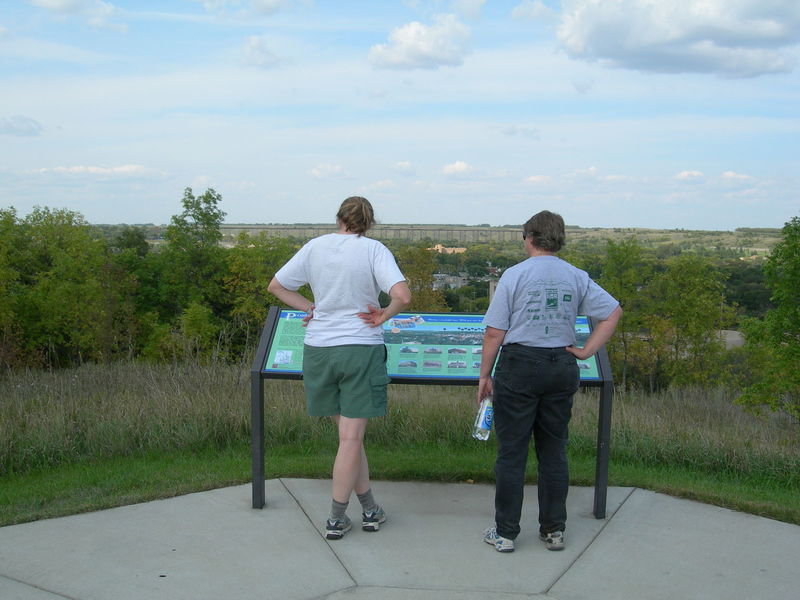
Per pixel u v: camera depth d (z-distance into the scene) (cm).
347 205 356
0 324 2708
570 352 337
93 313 3122
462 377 384
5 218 3691
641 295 3406
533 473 484
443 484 462
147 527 374
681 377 3250
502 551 347
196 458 561
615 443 579
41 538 358
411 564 333
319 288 350
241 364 808
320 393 356
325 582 313
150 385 785
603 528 381
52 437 579
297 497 422
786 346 1658
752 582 318
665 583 316
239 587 307
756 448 564
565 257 3791
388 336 411
